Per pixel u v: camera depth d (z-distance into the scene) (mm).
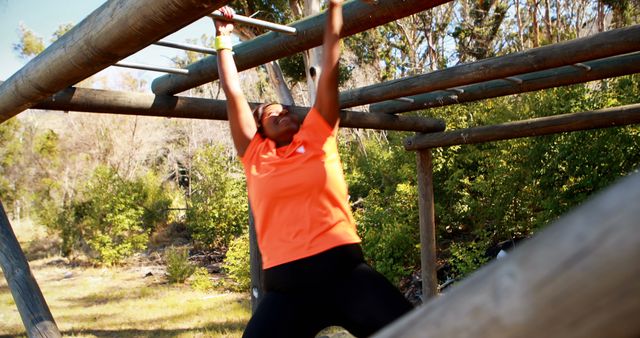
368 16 2674
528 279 425
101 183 17297
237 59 3451
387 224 10328
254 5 10742
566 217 426
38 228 24828
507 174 9672
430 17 19109
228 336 8070
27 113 27453
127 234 17312
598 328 401
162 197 19938
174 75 4094
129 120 26016
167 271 14148
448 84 4160
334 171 2012
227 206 16172
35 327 3492
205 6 1598
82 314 10219
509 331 434
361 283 1845
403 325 506
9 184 27203
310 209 1934
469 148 10664
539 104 9656
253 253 4777
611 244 386
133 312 10258
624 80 8625
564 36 16766
